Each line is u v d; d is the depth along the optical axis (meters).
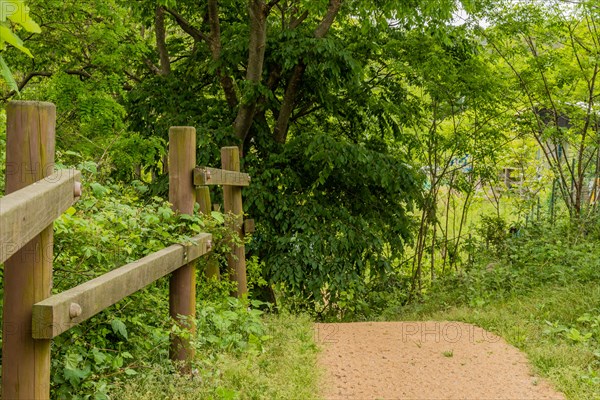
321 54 12.53
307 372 5.97
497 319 8.54
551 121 14.69
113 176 12.17
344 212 13.05
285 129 13.78
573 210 13.95
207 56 13.91
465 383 6.11
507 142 15.29
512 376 6.30
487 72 13.77
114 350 4.75
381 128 14.64
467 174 15.73
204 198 7.39
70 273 4.64
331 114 15.04
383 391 5.86
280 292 13.57
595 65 13.23
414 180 13.16
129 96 13.45
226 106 13.73
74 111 11.89
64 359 4.35
